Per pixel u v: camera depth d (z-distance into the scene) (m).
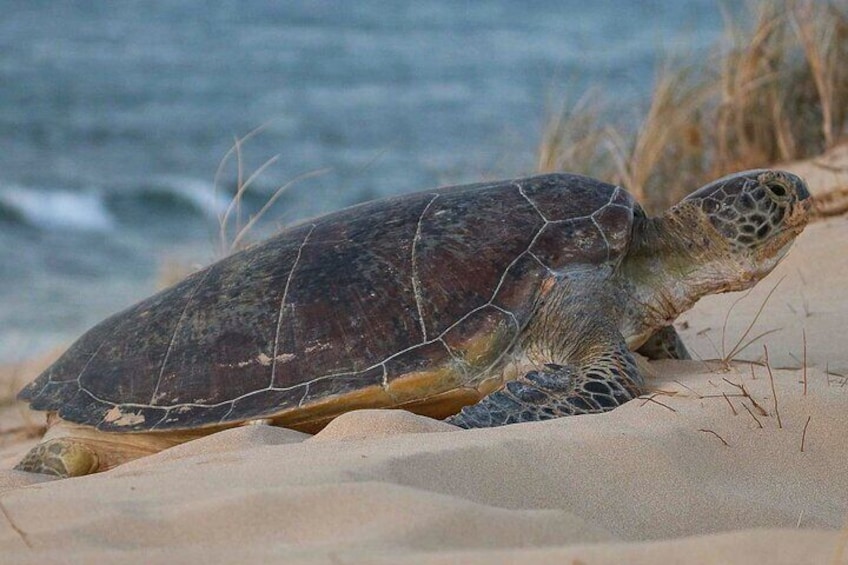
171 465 8.66
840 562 5.91
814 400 9.91
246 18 129.25
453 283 11.65
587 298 11.78
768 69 23.39
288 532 6.58
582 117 23.45
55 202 47.84
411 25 123.75
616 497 8.19
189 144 61.88
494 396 10.49
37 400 12.76
